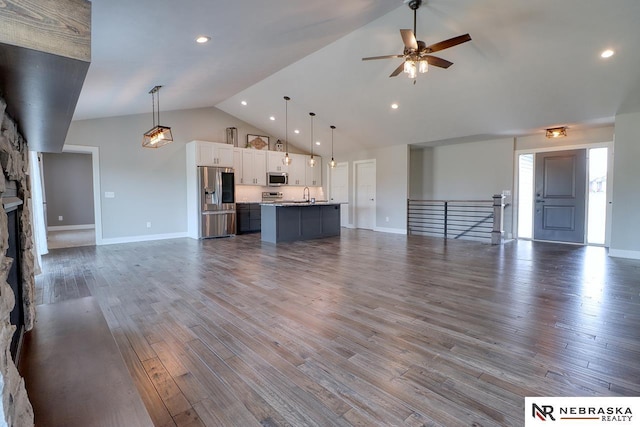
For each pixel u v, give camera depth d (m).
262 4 2.72
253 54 4.18
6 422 0.84
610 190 6.11
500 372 1.95
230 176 7.73
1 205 1.04
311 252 5.72
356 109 6.79
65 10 0.85
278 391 1.79
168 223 7.34
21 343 1.71
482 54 4.36
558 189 6.67
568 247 6.14
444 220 7.73
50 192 8.97
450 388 1.80
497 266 4.63
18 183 1.85
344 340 2.38
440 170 8.21
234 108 8.02
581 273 4.21
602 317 2.75
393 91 5.77
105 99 4.92
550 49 4.00
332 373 1.96
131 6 2.30
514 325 2.61
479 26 3.86
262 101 7.36
